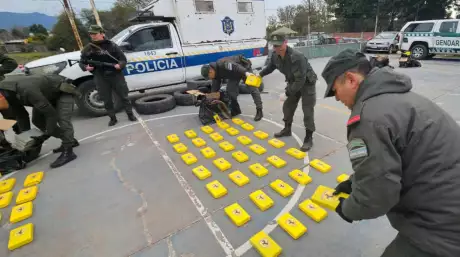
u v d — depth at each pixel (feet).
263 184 8.45
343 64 3.22
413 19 85.66
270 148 10.97
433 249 2.95
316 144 11.05
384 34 46.47
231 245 6.09
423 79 21.88
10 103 10.09
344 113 14.98
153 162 10.28
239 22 19.81
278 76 29.43
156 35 16.72
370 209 3.05
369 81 3.08
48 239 6.58
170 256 5.87
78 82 15.87
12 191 8.79
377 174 2.80
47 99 9.59
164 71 17.19
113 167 10.03
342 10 100.73
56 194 8.47
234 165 9.79
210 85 16.39
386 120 2.79
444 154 2.72
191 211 7.32
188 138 12.51
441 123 2.80
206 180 8.85
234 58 13.66
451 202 2.73
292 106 10.96
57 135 10.51
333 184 8.25
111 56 12.78
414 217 3.13
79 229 6.86
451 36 31.22
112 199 8.06
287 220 6.63
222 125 13.67
